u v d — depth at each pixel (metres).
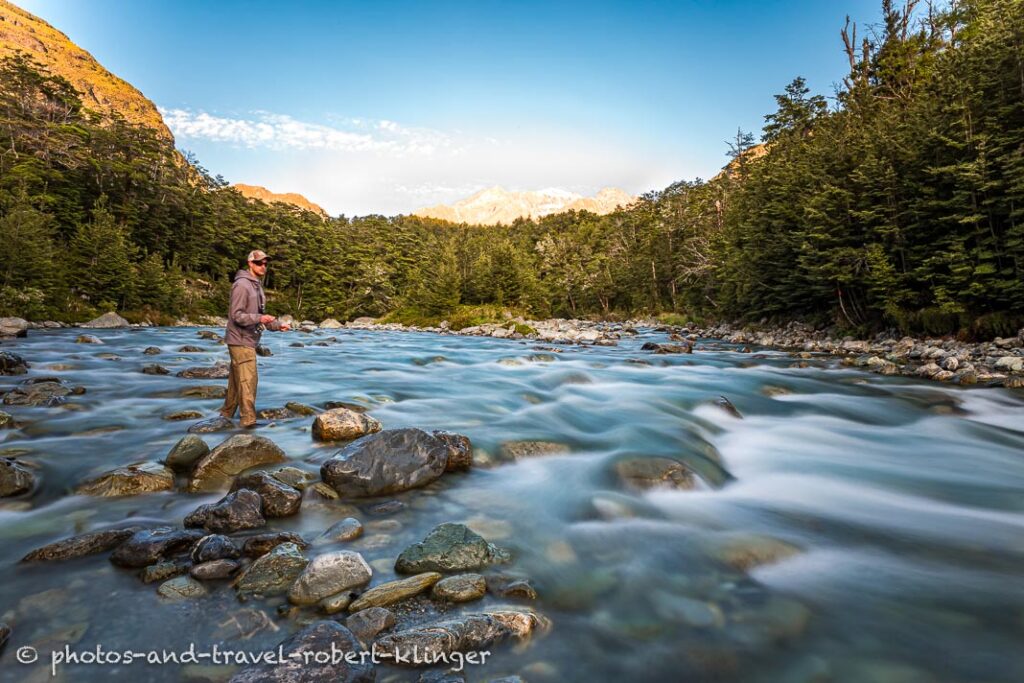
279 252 89.94
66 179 65.31
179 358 15.64
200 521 4.07
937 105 23.52
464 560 3.60
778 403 10.30
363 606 3.02
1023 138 19.89
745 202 41.28
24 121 70.12
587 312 78.44
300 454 5.82
